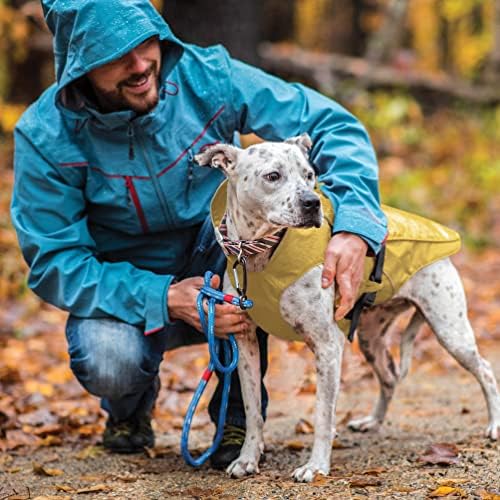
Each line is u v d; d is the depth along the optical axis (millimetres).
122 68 5910
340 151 6344
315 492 5586
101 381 6430
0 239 14000
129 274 6406
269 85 6625
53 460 6992
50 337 11438
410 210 17000
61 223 6449
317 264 5996
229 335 6227
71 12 5836
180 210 6453
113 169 6293
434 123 25328
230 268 6160
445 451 6316
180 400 9062
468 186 19547
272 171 5879
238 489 5777
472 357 6914
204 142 6422
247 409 6320
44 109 6457
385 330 7449
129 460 6875
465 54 31766
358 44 34938
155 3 19625
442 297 6879
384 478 5836
